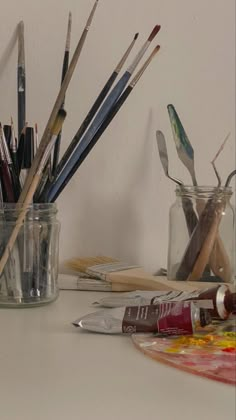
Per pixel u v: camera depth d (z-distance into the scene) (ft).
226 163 2.77
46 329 1.86
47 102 2.53
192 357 1.55
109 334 1.80
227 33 2.73
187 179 2.72
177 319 1.72
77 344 1.71
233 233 2.46
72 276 2.48
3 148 2.09
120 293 2.31
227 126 2.76
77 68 2.55
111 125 2.62
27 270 2.12
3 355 1.61
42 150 2.04
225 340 1.69
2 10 2.46
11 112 2.50
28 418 1.23
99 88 2.58
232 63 2.74
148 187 2.69
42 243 2.15
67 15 2.52
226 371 1.45
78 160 2.22
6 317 2.00
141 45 2.62
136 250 2.70
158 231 2.72
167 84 2.68
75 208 2.62
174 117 2.51
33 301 2.13
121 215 2.67
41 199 2.18
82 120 2.57
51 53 2.52
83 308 2.12
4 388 1.37
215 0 2.70
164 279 2.43
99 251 2.66
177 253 2.45
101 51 2.58
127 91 2.23
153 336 1.74
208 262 2.42
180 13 2.66
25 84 2.48
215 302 1.82
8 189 2.11
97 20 2.56
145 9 2.62
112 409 1.27
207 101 2.73
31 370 1.49
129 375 1.46
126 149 2.65
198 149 2.74
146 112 2.66
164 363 1.53
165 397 1.33
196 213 2.42
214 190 2.40
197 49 2.70
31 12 2.49
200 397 1.34
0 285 2.12
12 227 2.09
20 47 2.41
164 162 2.52
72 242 2.63
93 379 1.43
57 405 1.29
